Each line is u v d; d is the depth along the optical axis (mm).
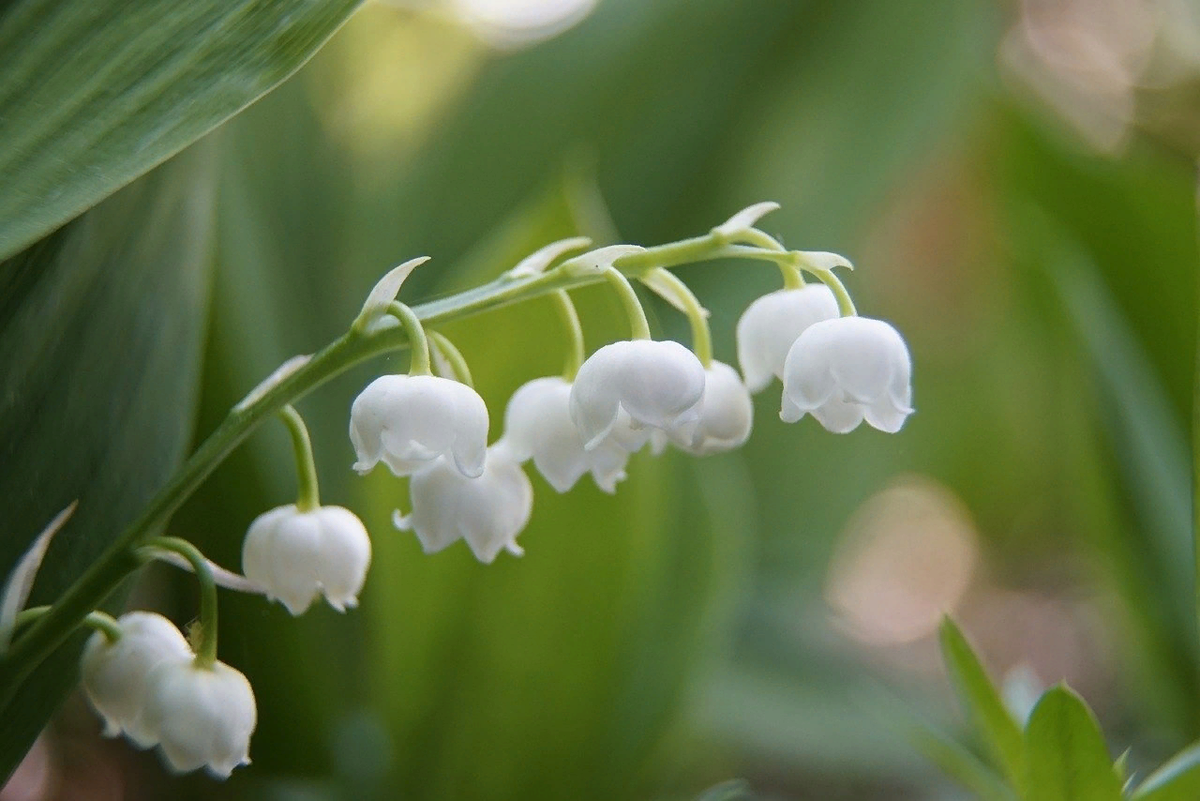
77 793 338
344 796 290
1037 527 734
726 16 403
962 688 247
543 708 278
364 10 413
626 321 268
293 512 231
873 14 422
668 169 396
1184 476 308
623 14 405
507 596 274
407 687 278
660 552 276
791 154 426
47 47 211
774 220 422
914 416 654
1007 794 256
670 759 316
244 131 326
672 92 399
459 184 377
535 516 271
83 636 234
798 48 415
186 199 249
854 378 222
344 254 344
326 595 230
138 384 241
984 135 464
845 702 463
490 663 276
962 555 843
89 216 238
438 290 336
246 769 292
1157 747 415
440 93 413
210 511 284
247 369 283
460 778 280
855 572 856
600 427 221
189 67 212
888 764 426
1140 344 336
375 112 408
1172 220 330
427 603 274
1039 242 353
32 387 232
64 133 208
